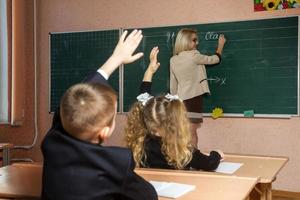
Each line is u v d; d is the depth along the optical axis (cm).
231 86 394
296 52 367
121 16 441
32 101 486
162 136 190
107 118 115
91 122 112
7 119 468
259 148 386
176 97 204
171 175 169
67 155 109
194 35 387
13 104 467
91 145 110
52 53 475
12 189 149
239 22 388
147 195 117
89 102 112
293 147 373
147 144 192
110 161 109
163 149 189
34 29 482
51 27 477
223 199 133
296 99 369
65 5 469
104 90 118
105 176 109
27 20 484
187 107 383
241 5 388
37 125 485
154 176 167
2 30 464
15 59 467
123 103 439
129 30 436
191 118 382
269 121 382
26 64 486
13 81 466
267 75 379
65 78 468
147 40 427
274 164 205
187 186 149
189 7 410
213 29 399
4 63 466
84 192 107
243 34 387
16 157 491
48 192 111
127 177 111
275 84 376
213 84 400
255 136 387
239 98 391
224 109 397
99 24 452
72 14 466
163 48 421
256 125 387
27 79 487
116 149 113
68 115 112
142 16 431
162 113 190
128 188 112
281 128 377
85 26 460
